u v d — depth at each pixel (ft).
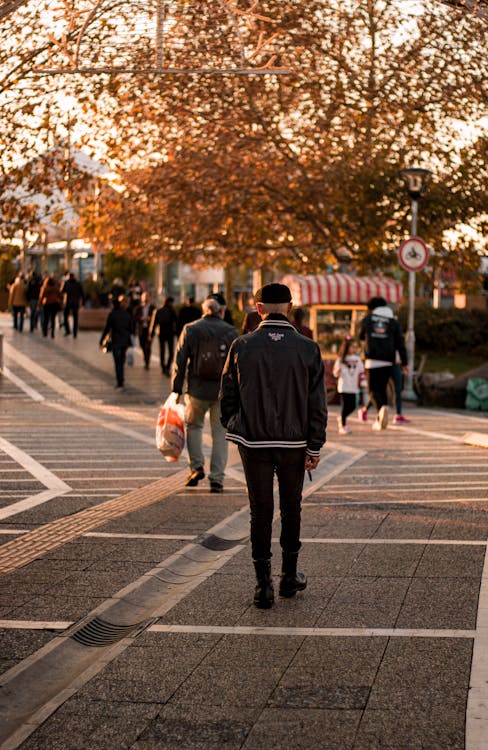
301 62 123.24
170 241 145.28
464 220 128.88
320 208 134.62
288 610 29.17
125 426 81.00
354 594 30.81
